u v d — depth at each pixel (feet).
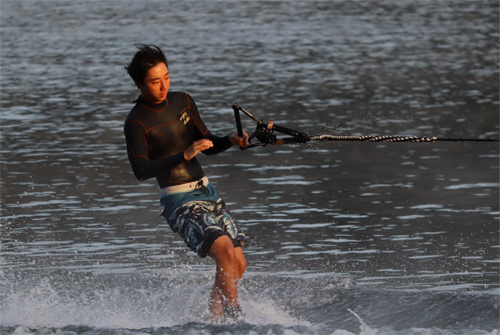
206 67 239.91
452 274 69.00
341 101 177.17
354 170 112.68
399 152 124.16
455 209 90.63
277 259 74.43
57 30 342.85
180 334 47.91
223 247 54.75
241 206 94.58
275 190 101.96
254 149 128.77
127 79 220.84
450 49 267.59
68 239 81.87
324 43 288.71
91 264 73.15
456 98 178.29
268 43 292.20
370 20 353.92
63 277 68.90
